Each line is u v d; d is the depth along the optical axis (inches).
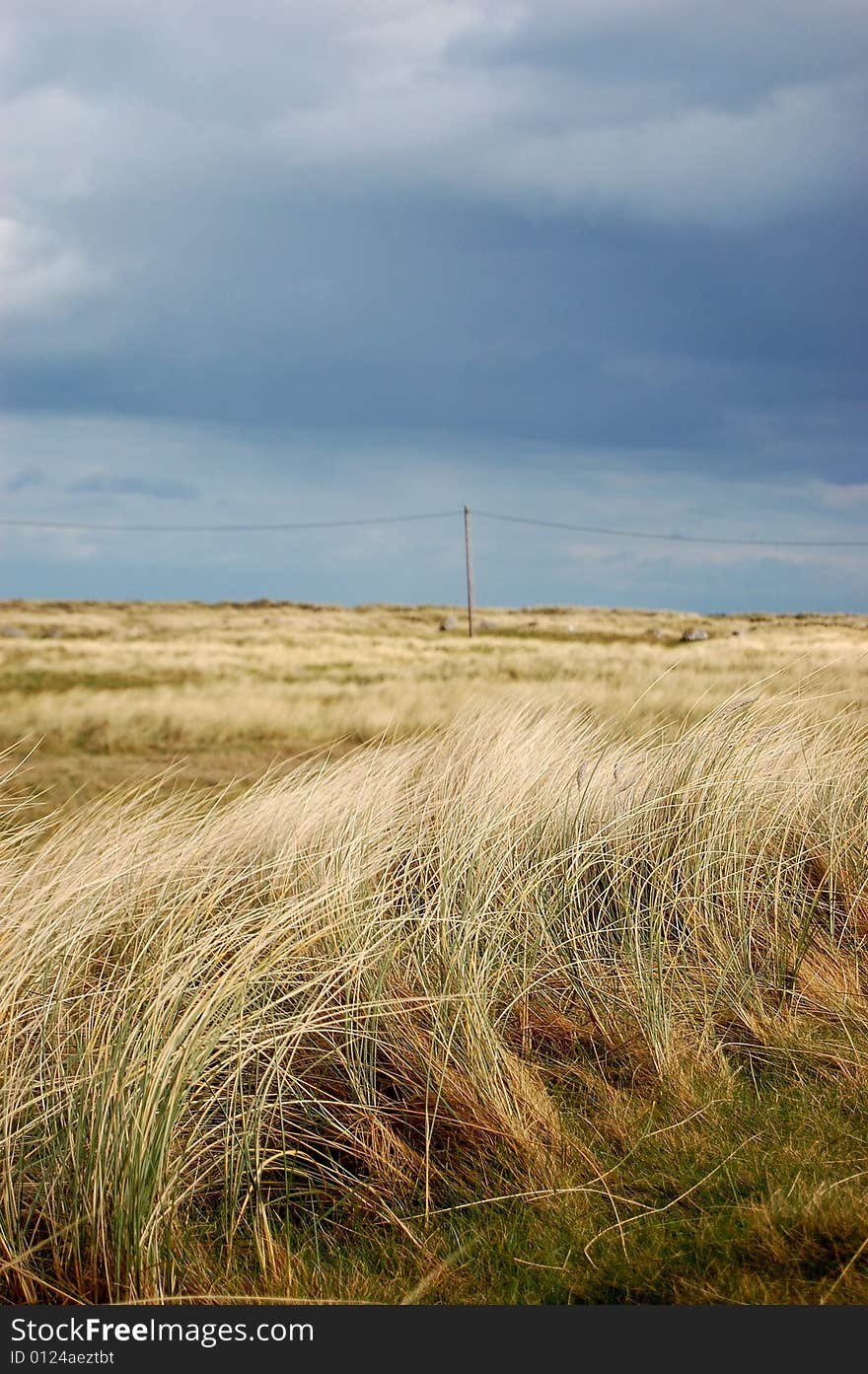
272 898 170.2
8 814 181.6
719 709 241.1
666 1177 123.9
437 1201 124.4
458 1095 139.1
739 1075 151.6
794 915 200.5
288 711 804.6
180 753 628.7
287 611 3395.7
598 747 249.6
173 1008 123.6
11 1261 107.2
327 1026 142.6
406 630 2549.2
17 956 131.9
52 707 827.4
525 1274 108.7
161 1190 114.3
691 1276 106.3
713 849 201.8
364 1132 136.6
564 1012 169.8
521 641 2041.1
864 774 248.5
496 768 215.3
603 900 195.9
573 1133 134.8
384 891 164.6
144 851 168.2
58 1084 123.0
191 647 1756.9
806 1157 125.5
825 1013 170.4
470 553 2315.5
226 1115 131.5
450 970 156.0
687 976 179.0
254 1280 109.3
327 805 201.8
